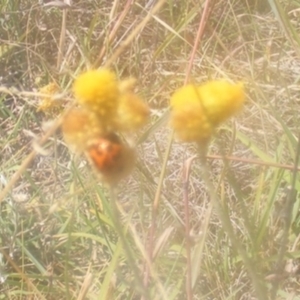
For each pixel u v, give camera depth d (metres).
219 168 0.42
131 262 0.20
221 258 0.36
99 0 0.53
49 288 0.35
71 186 0.39
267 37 0.52
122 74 0.48
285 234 0.21
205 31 0.51
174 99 0.17
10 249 0.37
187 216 0.27
